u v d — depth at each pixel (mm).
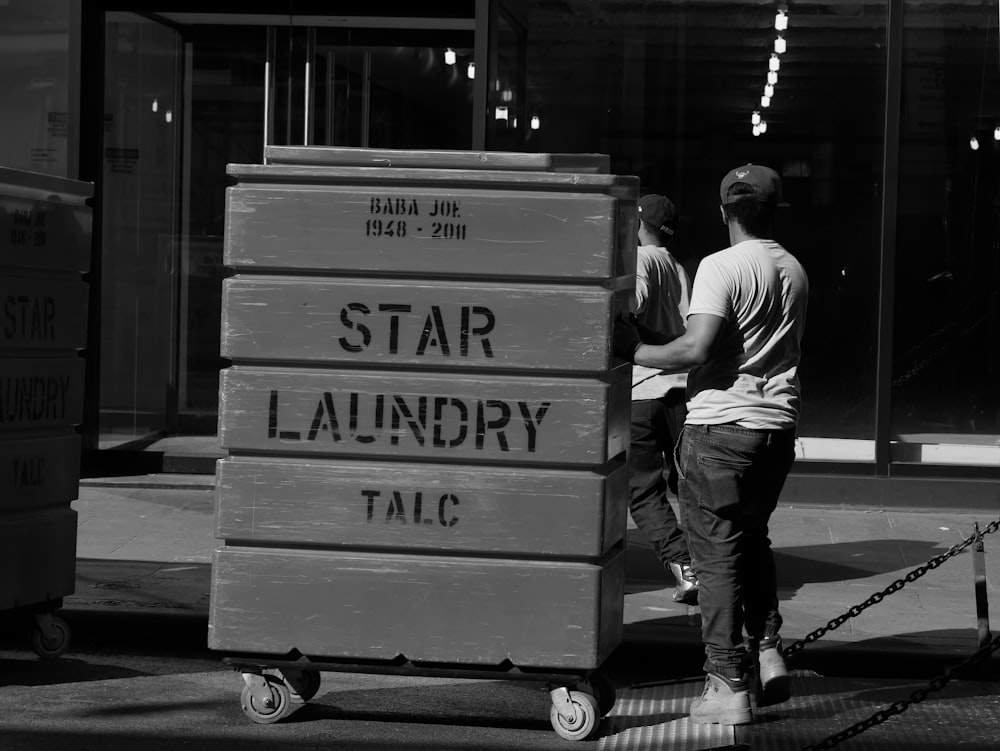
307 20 10148
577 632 4766
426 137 10359
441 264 4770
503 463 4805
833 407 9305
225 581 4918
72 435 6051
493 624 4805
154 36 10172
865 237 9242
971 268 9188
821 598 6742
